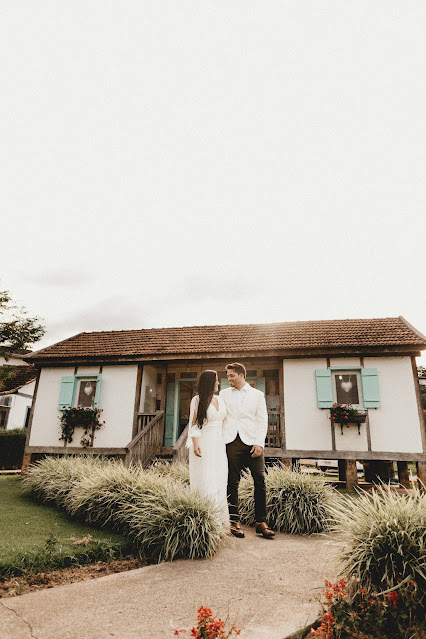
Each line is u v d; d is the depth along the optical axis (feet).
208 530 11.53
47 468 22.57
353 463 31.19
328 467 46.91
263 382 39.42
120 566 11.17
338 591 7.41
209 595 8.46
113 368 38.78
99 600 8.16
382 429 31.55
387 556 8.18
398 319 38.52
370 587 8.03
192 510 12.05
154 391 41.83
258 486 14.46
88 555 11.60
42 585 9.48
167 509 12.33
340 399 33.30
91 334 46.32
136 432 36.42
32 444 38.19
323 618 6.66
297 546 12.75
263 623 7.04
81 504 15.83
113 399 37.81
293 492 16.46
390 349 32.45
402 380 32.30
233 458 14.25
